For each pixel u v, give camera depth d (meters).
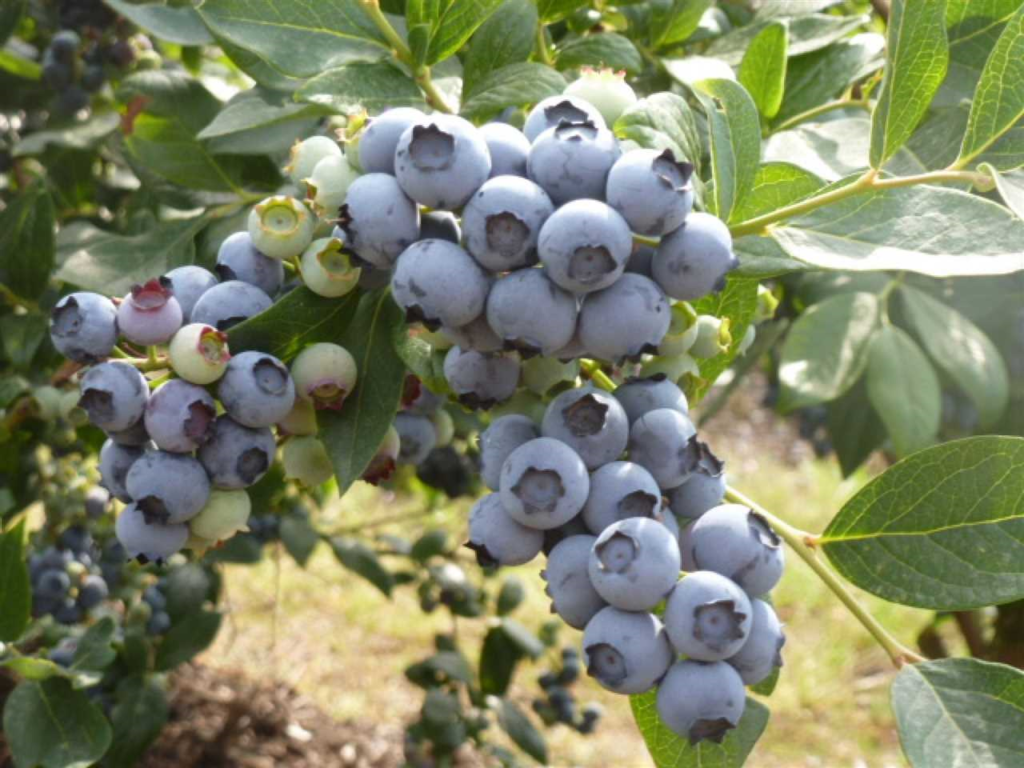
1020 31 0.25
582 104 0.23
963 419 0.64
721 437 2.19
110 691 0.61
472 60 0.30
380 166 0.23
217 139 0.39
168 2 0.42
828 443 0.89
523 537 0.23
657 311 0.22
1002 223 0.23
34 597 0.50
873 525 0.27
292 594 1.36
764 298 0.32
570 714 0.81
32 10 0.57
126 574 0.61
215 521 0.25
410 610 1.37
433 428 0.34
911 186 0.24
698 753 0.27
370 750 1.01
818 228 0.25
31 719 0.39
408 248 0.22
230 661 1.13
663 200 0.21
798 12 0.39
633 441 0.23
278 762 0.95
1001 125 0.26
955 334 0.46
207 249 0.38
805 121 0.38
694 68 0.36
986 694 0.25
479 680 0.73
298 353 0.26
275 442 0.26
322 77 0.28
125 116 0.39
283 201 0.25
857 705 1.26
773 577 0.22
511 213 0.21
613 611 0.21
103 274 0.37
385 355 0.26
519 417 0.24
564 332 0.22
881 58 0.38
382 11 0.35
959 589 0.26
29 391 0.43
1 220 0.43
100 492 0.52
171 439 0.24
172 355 0.24
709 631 0.21
